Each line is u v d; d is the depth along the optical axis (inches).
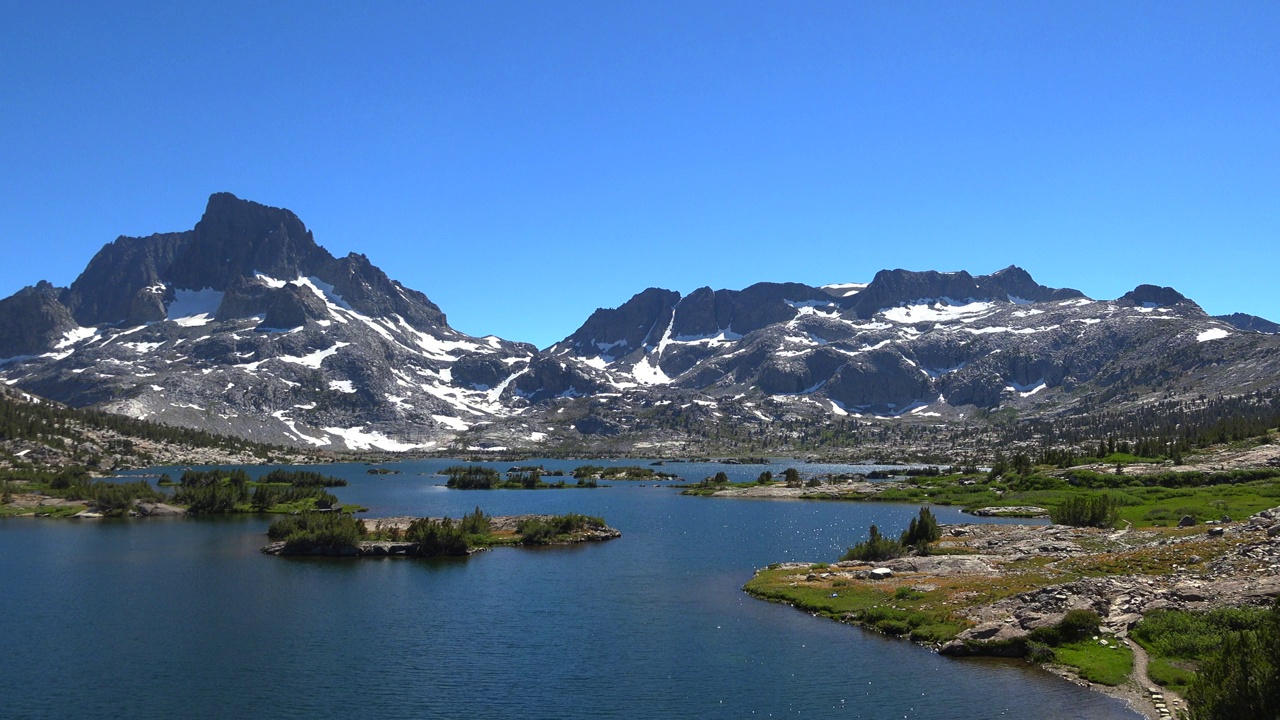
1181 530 3612.2
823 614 2674.7
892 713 1780.3
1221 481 6127.0
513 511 6624.0
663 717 1815.9
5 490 6648.6
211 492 6240.2
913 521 3924.7
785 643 2343.8
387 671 2165.4
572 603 2928.2
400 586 3245.6
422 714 1867.6
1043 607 2278.5
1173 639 1963.6
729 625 2568.9
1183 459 7770.7
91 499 6368.1
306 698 1975.9
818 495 7647.6
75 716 1881.2
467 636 2492.6
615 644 2380.7
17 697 2001.7
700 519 5836.6
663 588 3191.4
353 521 4375.0
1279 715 1341.0
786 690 1955.0
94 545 4411.9
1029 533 3961.6
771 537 4785.9
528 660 2241.6
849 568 3366.1
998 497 6683.1
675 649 2314.2
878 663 2121.1
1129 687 1814.7
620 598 3006.9
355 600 2994.6
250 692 2021.4
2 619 2731.3
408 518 5472.4
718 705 1876.2
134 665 2233.0
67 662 2262.6
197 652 2343.8
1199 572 2464.3
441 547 4035.4
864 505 6899.6
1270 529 2687.0
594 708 1881.2
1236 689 1393.9
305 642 2440.9
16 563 3821.4
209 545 4404.5
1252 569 2305.6
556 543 4461.1
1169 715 1658.5
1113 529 4008.4
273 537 4537.4
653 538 4744.1
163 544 4446.4
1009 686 1897.1
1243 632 1488.7
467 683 2064.5
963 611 2421.3
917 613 2485.2
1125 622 2148.1
